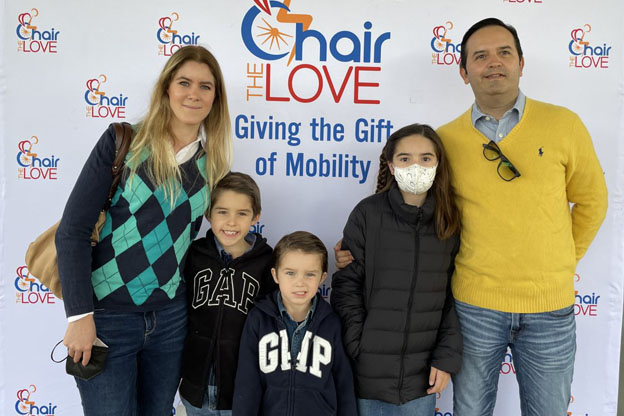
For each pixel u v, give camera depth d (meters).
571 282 1.78
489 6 2.22
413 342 1.73
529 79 2.26
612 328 2.32
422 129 1.78
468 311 1.79
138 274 1.59
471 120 1.83
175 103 1.62
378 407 1.78
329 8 2.22
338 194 2.30
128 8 2.20
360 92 2.26
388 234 1.75
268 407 1.70
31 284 2.28
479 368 1.79
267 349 1.72
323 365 1.72
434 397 1.85
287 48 2.23
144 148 1.57
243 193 1.79
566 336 1.74
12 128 2.23
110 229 1.58
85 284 1.50
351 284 1.80
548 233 1.69
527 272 1.69
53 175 2.25
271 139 2.27
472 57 1.77
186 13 2.21
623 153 2.26
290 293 1.72
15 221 2.26
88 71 2.22
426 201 1.75
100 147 1.55
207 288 1.77
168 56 2.22
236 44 2.22
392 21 2.23
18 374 2.31
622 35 2.23
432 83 2.26
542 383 1.76
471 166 1.77
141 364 1.77
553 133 1.71
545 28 2.23
